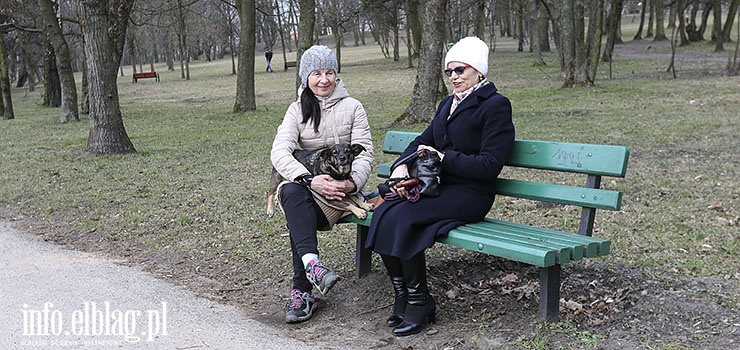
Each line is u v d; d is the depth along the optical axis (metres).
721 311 4.04
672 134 11.66
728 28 46.34
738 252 5.23
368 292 4.91
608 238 5.76
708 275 4.71
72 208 8.29
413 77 31.88
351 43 78.94
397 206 4.16
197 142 13.98
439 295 4.68
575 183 8.23
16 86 53.06
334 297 4.91
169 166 10.95
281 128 4.68
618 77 25.86
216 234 6.77
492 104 4.24
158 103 27.55
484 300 4.53
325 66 4.61
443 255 5.45
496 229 4.18
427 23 14.42
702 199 7.04
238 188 8.90
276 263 5.73
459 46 4.36
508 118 4.26
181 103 27.08
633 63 33.06
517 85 24.88
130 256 6.25
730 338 3.68
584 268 4.94
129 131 16.98
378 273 5.21
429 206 4.14
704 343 3.65
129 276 5.62
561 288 4.60
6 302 5.05
